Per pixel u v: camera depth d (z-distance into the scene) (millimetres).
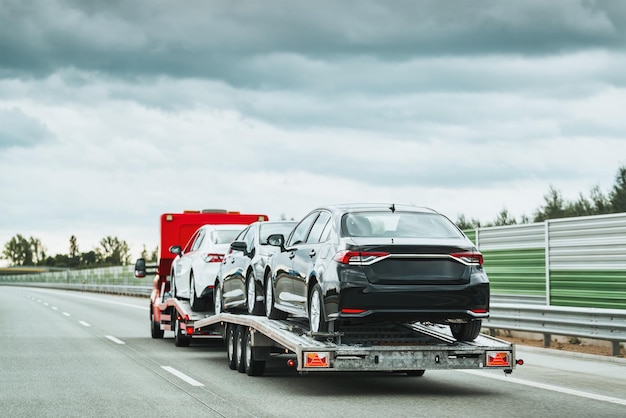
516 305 17156
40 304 41594
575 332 15328
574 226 18047
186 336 17859
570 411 9047
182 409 9266
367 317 9922
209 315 16922
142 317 29688
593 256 17375
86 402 9797
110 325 25078
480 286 10125
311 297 10883
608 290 16906
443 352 10273
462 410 9148
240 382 11789
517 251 20156
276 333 11086
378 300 9898
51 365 13883
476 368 10359
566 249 18250
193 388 11094
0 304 41531
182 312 17281
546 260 18828
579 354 15008
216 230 17828
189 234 21641
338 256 10109
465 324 10836
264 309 13711
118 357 15406
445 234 10641
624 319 14289
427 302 9992
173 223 21578
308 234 11828
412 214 11008
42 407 9422
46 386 11227
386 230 10602
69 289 80312
